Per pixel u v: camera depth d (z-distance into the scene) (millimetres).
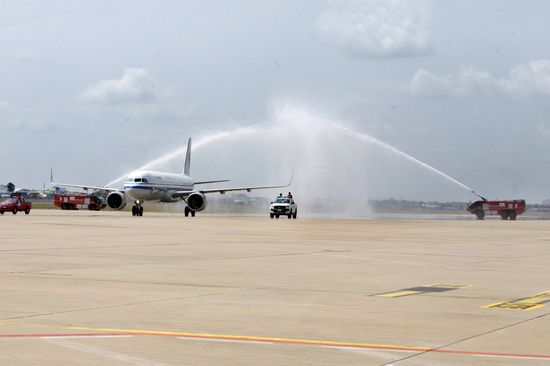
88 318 15406
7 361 11406
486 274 25609
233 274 24562
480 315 16438
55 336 13422
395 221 91250
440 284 22469
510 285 22359
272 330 14289
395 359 11883
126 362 11453
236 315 16047
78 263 27703
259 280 22922
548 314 16656
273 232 53625
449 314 16531
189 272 24984
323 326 14805
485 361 11797
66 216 92312
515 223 89250
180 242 40594
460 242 44594
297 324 14992
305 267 27250
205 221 78000
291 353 12242
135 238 43656
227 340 13242
